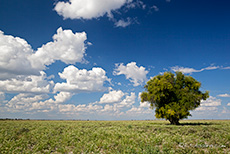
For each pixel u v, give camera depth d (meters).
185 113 40.09
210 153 14.06
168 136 20.28
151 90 42.97
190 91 42.59
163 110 41.84
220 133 22.11
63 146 16.30
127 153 13.65
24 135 21.23
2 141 18.34
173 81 43.72
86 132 23.11
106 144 16.42
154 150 14.02
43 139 18.89
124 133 22.17
